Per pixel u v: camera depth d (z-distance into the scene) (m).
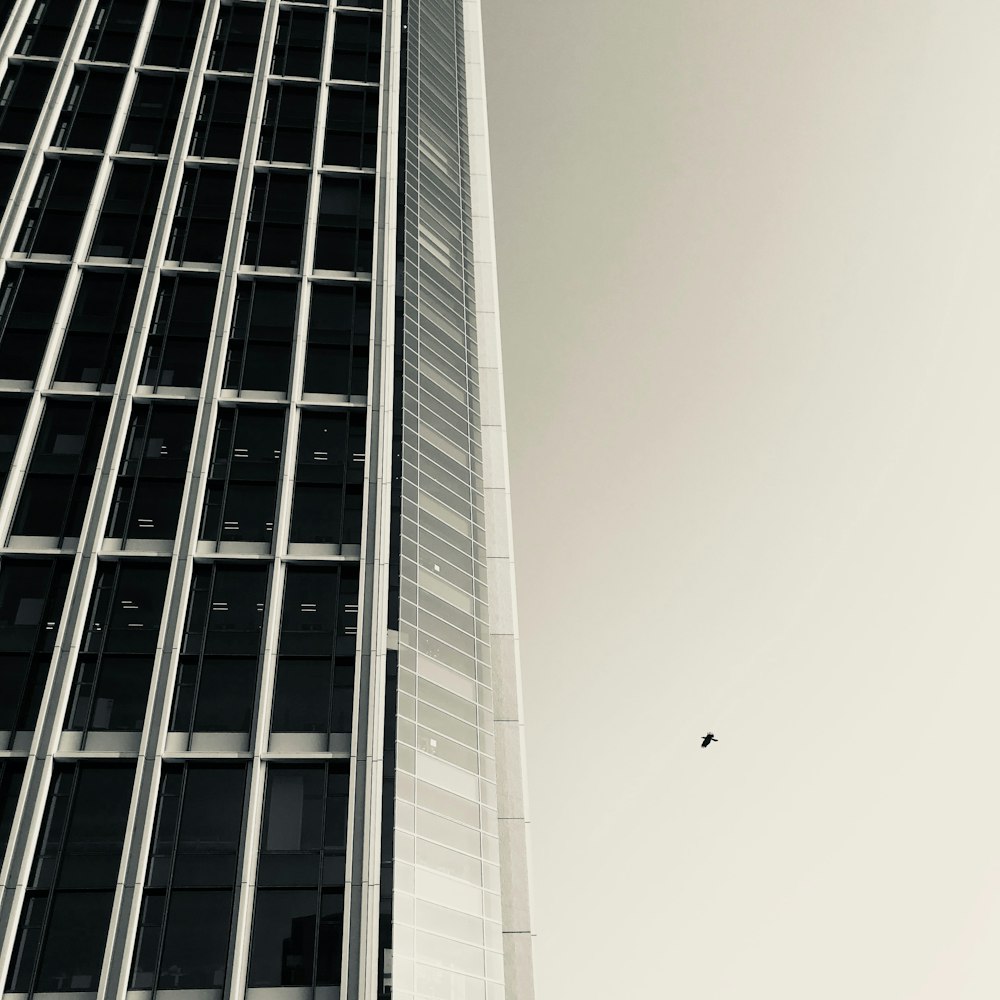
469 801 32.41
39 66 45.44
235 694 30.17
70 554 31.89
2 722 28.83
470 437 42.75
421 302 42.66
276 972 25.97
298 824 28.31
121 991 24.72
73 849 26.98
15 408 35.22
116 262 39.31
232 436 35.62
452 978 28.22
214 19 48.69
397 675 31.55
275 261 40.69
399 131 47.09
